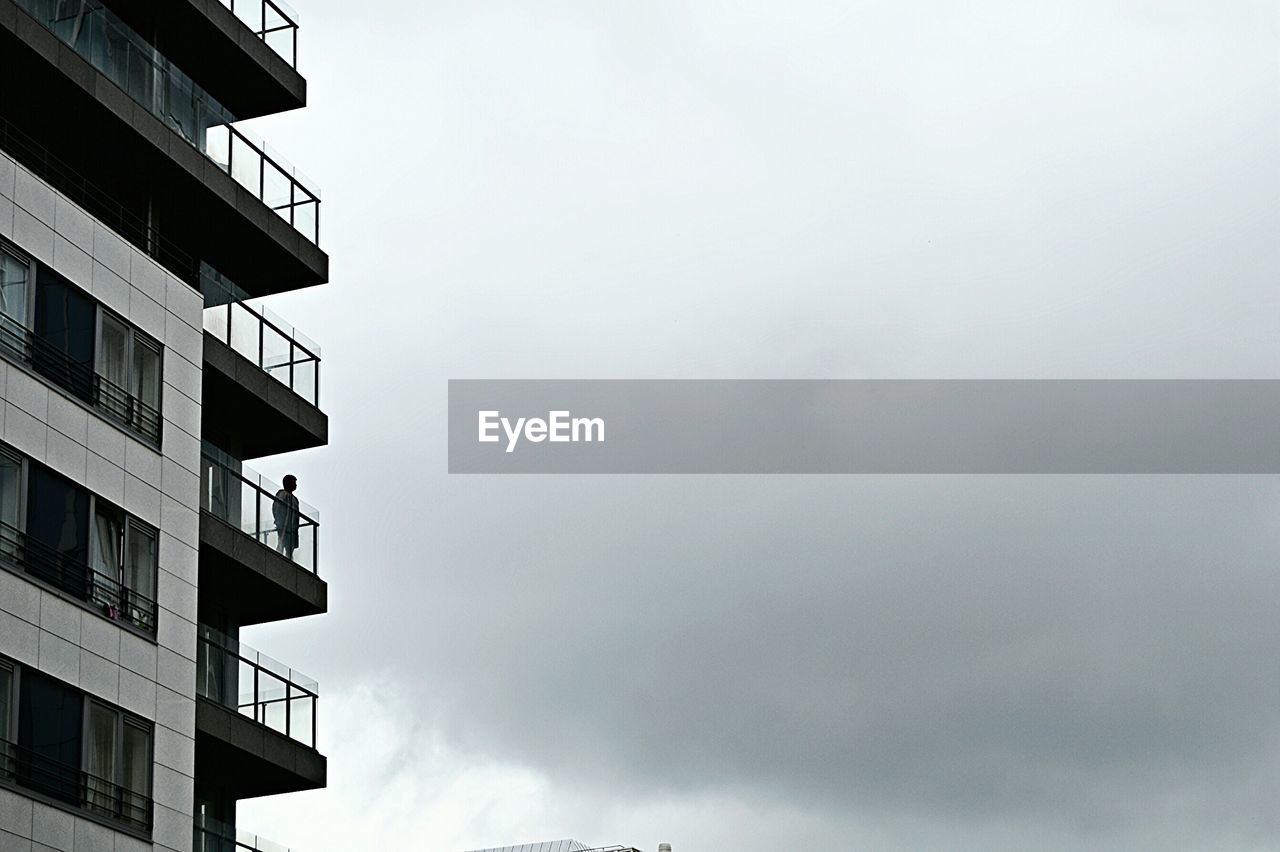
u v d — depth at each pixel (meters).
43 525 33.03
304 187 44.97
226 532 38.91
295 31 46.59
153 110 39.91
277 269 44.12
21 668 31.78
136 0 41.47
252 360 41.69
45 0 37.19
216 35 43.06
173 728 35.41
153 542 35.91
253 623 42.62
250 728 38.56
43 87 37.19
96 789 33.03
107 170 39.81
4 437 32.50
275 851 39.19
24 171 34.06
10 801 30.94
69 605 33.25
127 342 36.16
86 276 35.25
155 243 39.97
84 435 34.47
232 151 42.38
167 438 36.88
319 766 40.59
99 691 33.56
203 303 40.03
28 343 33.50
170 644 35.78
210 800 40.72
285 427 42.81
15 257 33.50
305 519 42.22
